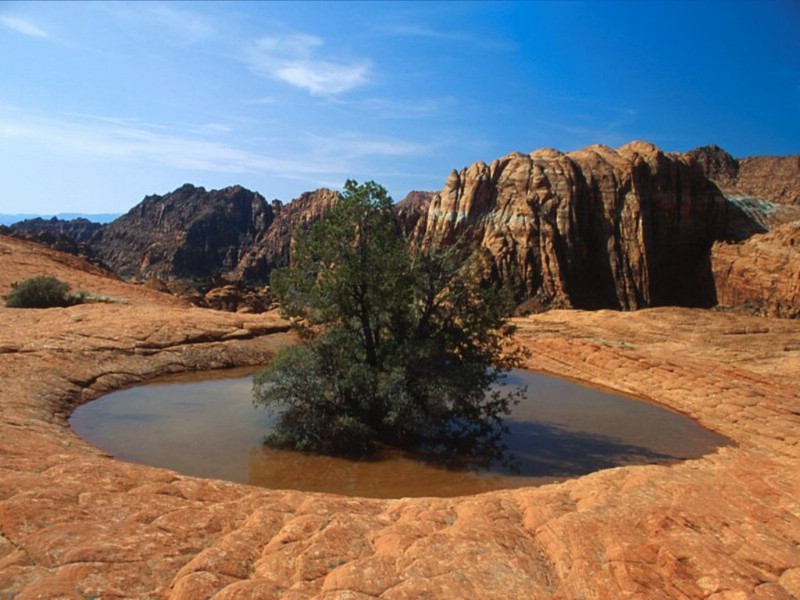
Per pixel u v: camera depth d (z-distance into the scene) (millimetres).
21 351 16656
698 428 15539
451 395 13547
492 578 5980
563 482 10656
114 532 6500
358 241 14234
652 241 59500
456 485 10844
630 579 5855
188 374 18812
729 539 6863
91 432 12461
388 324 14539
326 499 8117
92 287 34812
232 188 175000
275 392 12961
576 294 57000
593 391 19375
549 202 59562
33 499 6914
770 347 24203
